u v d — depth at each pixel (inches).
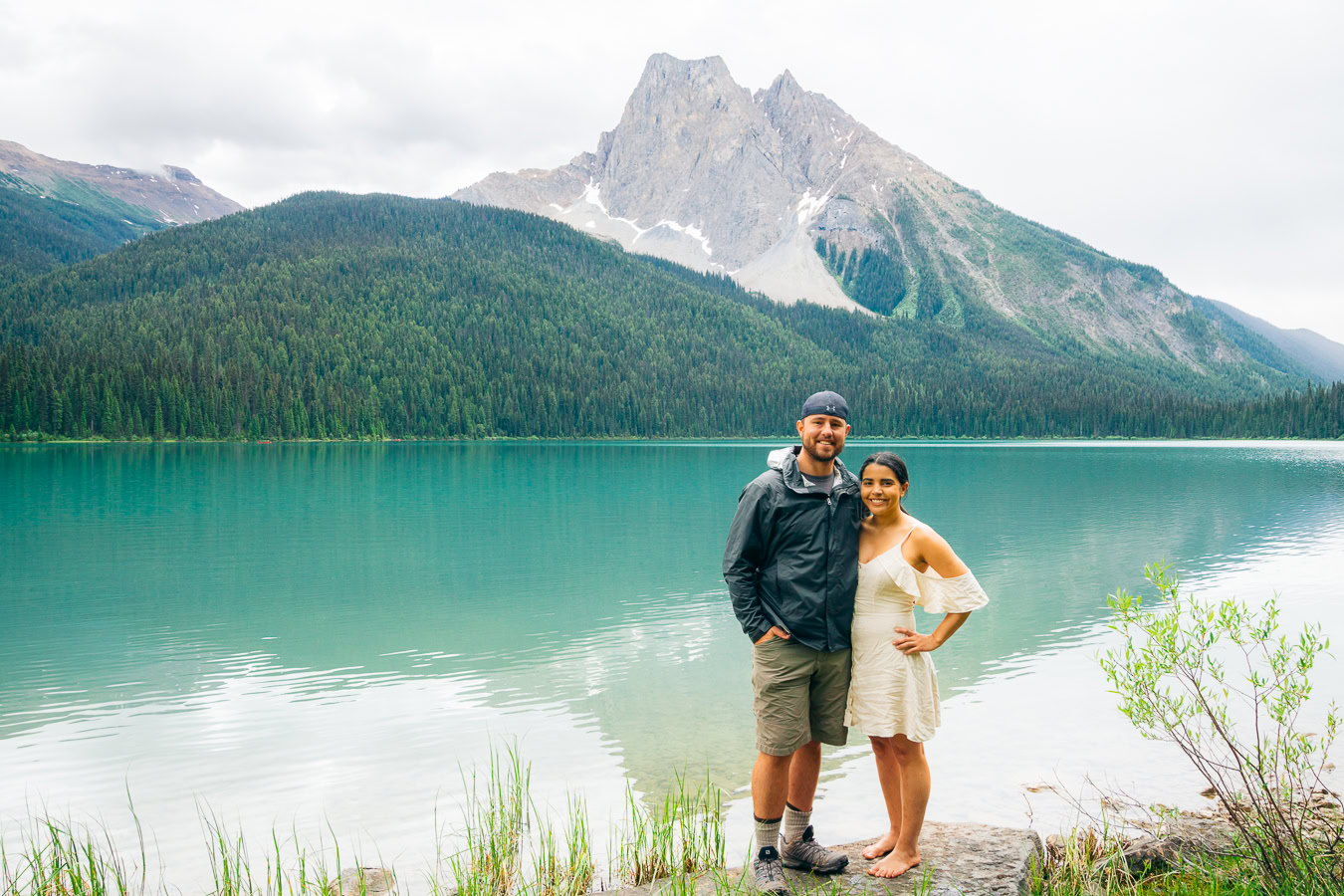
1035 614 629.0
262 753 360.5
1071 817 276.2
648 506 1535.4
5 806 308.7
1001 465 3006.9
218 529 1197.1
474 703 433.7
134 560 919.7
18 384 4276.6
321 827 285.6
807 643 168.4
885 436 7603.4
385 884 234.7
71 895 225.1
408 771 338.6
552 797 308.7
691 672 492.7
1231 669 454.6
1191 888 191.0
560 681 474.6
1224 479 2199.8
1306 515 1322.6
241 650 547.8
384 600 709.3
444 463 3142.2
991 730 371.9
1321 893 170.9
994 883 174.9
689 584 778.2
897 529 175.0
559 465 3024.1
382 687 463.8
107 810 303.6
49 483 2003.0
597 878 230.2
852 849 200.4
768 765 172.4
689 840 248.2
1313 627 556.1
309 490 1867.6
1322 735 344.2
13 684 470.6
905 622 173.6
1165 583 205.3
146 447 4254.4
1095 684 443.5
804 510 169.9
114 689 461.4
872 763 332.5
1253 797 203.3
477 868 230.5
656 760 350.3
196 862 259.6
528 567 876.6
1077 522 1247.5
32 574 837.2
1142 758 332.8
